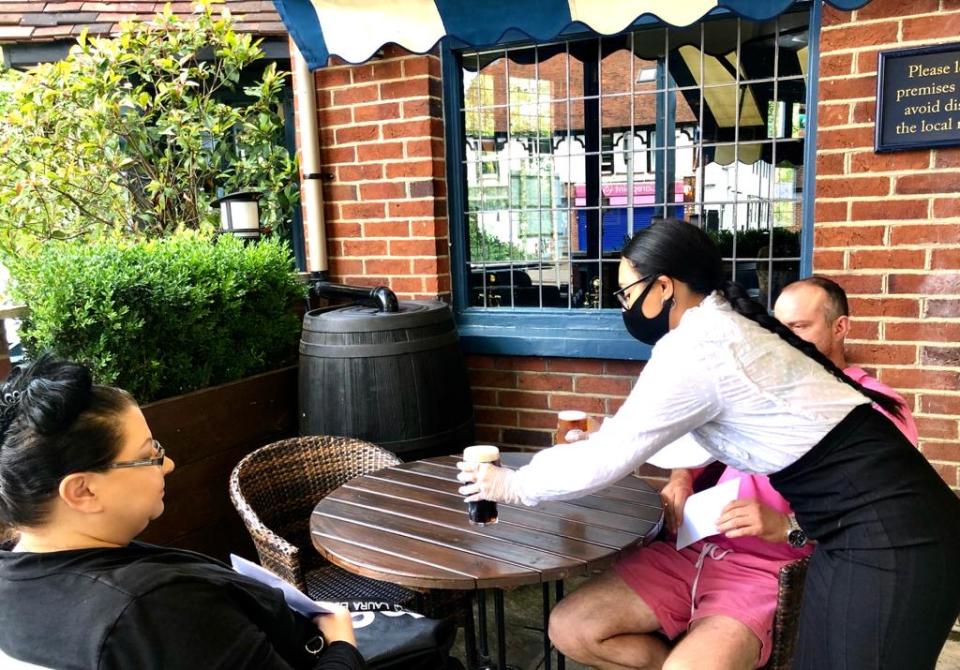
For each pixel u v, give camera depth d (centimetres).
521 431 334
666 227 160
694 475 219
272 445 242
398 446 270
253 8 446
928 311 258
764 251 298
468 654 211
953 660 245
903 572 135
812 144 275
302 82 334
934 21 245
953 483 262
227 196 351
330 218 350
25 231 418
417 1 286
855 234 265
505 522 183
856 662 138
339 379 269
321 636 137
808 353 153
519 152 332
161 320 266
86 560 109
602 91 315
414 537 175
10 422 106
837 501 142
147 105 415
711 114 299
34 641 104
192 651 104
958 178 249
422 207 328
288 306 338
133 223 434
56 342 243
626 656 187
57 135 407
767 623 173
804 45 279
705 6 247
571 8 265
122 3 457
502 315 337
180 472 266
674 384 146
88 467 108
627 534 174
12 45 447
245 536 294
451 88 329
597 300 330
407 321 271
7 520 110
